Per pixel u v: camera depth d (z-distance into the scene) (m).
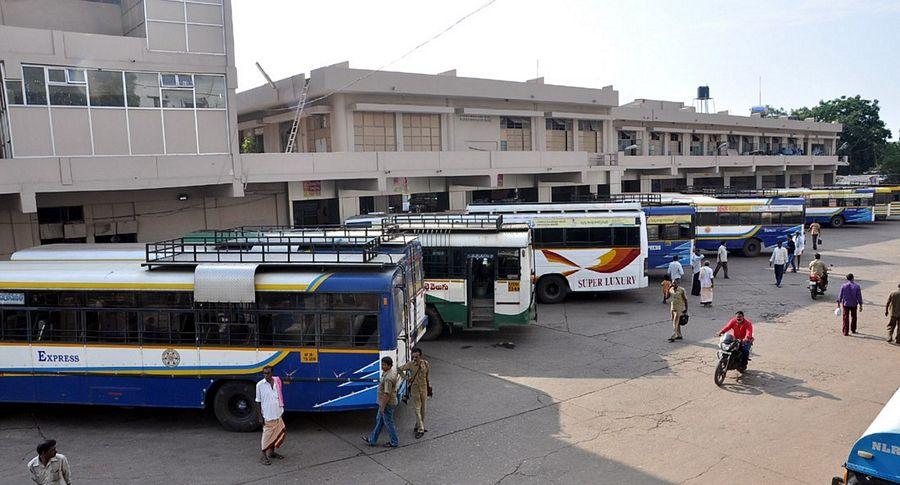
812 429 10.47
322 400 10.78
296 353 10.78
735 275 26.81
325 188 28.52
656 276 27.22
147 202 23.75
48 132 18.97
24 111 18.53
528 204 23.36
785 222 32.41
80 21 21.66
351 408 10.71
